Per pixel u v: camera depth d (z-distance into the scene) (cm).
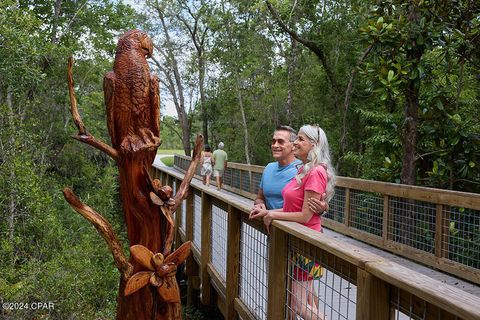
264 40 2131
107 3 1872
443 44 646
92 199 1180
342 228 739
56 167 1395
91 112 1630
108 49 1756
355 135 1423
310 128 304
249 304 390
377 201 658
